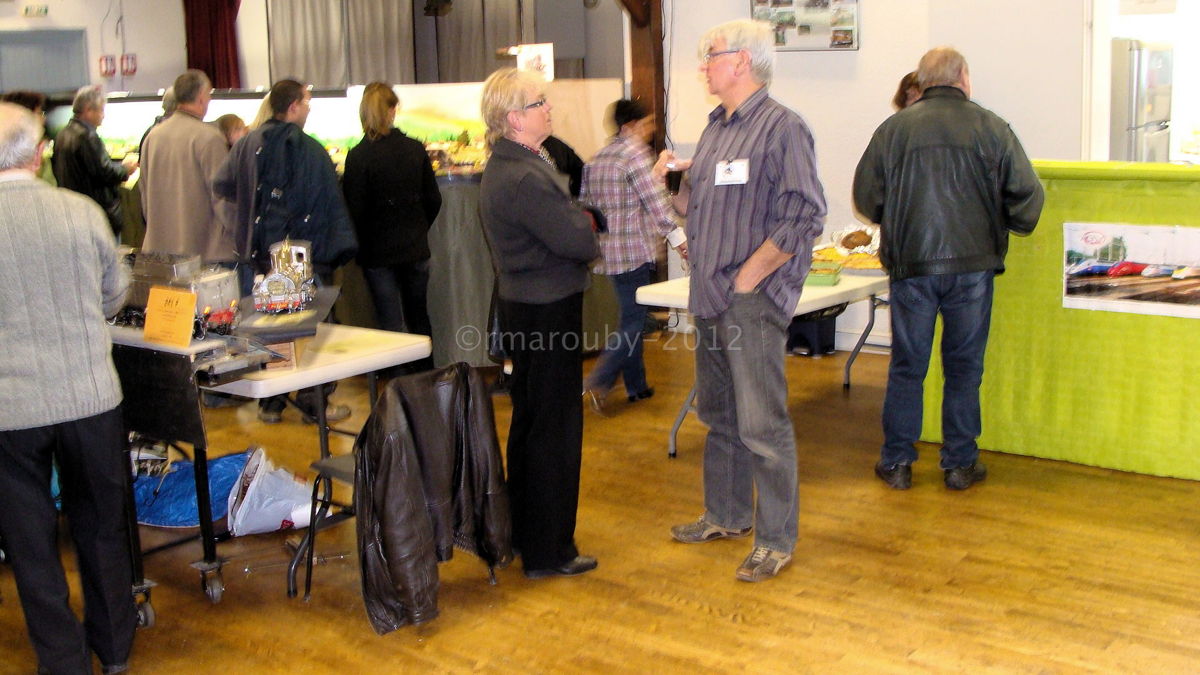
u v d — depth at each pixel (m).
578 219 2.98
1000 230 3.70
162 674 2.79
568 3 9.03
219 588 3.21
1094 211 3.95
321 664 2.82
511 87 2.96
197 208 4.78
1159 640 2.79
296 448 4.64
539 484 3.20
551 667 2.76
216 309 2.99
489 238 3.09
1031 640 2.81
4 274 2.40
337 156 6.38
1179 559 3.28
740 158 2.97
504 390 5.42
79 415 2.52
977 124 3.61
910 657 2.75
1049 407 4.19
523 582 3.28
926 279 3.73
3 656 2.93
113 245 2.65
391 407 2.89
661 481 4.14
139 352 2.96
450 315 5.70
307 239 4.41
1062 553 3.35
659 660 2.78
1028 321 4.16
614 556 3.44
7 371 2.44
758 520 3.28
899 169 3.71
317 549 3.58
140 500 3.89
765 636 2.88
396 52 10.23
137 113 8.00
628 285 4.87
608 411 5.09
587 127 6.59
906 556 3.36
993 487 3.95
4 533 2.54
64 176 5.67
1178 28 5.91
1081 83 5.25
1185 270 3.81
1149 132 5.70
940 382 4.39
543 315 3.05
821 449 4.43
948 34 5.56
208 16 10.96
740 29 2.97
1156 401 3.96
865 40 5.80
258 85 10.97
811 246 3.04
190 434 2.89
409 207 5.05
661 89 6.53
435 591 3.00
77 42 10.56
